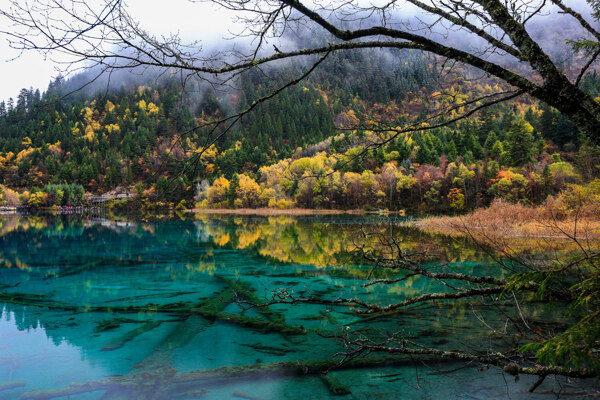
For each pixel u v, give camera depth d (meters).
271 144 144.25
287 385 4.84
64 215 64.88
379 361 5.27
